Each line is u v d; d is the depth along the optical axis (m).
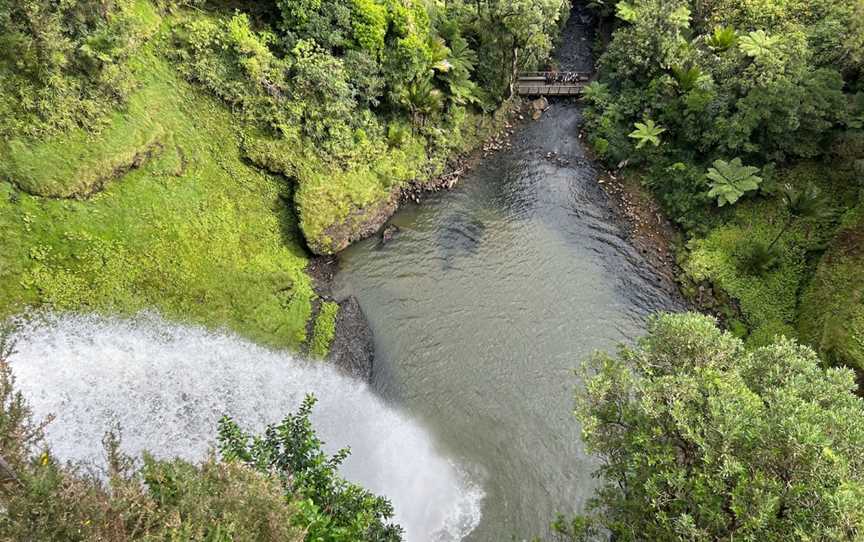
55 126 22.30
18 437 10.02
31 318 20.53
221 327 23.75
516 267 29.83
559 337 26.48
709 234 30.44
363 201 29.92
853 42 29.36
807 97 28.34
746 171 29.53
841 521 9.91
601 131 37.34
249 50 27.59
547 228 32.41
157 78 26.42
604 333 26.80
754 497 10.92
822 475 10.77
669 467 12.77
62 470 9.40
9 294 20.42
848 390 14.30
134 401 20.53
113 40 23.64
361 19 29.22
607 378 15.30
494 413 23.38
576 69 44.09
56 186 22.06
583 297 28.52
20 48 21.38
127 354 21.52
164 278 23.58
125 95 24.41
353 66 29.61
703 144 32.31
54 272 21.47
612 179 35.69
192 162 26.59
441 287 28.38
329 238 28.45
